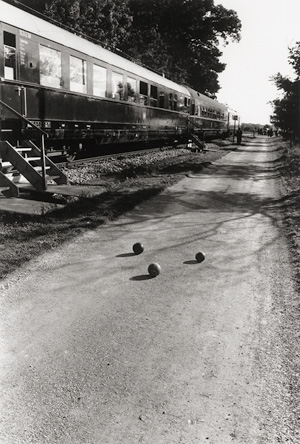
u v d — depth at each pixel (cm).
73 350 408
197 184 1446
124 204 1015
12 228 757
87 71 1455
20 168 977
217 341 430
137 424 313
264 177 1773
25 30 1138
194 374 374
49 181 1119
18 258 619
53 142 1405
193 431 307
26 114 1148
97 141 1630
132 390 351
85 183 1259
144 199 1119
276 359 397
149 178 1484
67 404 333
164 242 767
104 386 355
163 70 4819
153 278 596
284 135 4056
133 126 1897
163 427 311
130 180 1389
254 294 548
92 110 1502
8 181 958
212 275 614
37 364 384
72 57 1361
